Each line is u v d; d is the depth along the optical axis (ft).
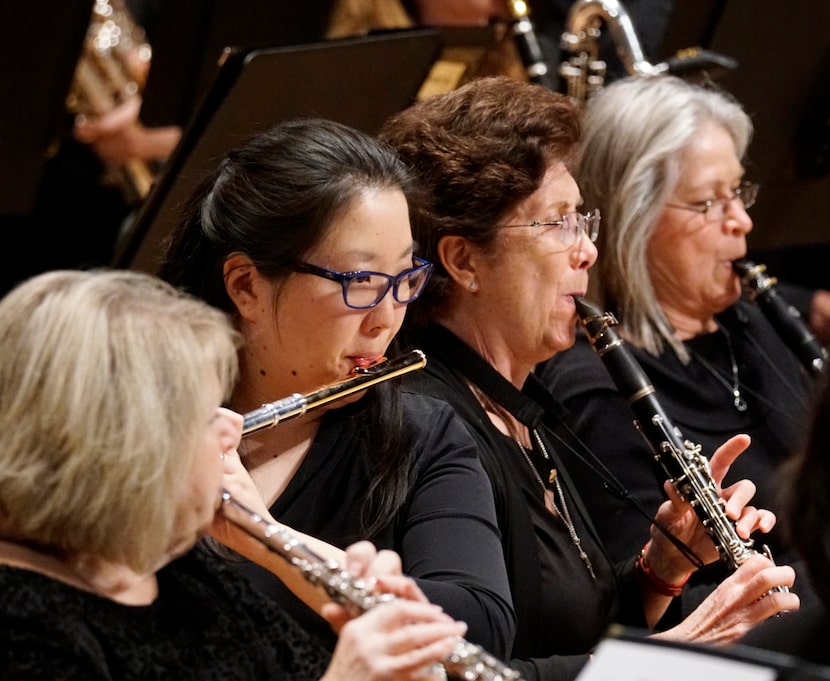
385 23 46.55
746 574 25.90
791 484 17.54
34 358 17.26
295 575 20.61
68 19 37.11
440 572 23.16
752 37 38.14
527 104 27.94
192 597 19.04
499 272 27.91
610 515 31.65
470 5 46.68
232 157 24.40
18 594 17.10
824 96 39.52
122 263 32.65
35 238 47.26
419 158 27.91
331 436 24.23
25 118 37.47
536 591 26.30
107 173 47.03
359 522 23.88
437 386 27.27
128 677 17.53
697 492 28.17
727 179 33.91
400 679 17.15
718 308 34.68
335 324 23.40
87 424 17.12
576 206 28.78
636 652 14.80
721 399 34.12
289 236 23.30
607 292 34.27
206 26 40.73
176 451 17.53
